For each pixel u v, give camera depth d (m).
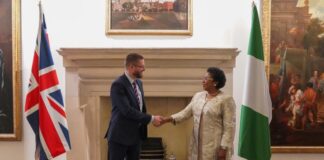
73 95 3.91
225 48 3.72
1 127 4.07
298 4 3.99
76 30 4.03
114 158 3.10
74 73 3.90
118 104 3.01
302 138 4.05
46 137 3.42
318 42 4.00
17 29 4.00
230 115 2.96
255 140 3.43
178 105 4.29
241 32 4.05
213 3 4.04
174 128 4.36
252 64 3.48
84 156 3.93
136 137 3.14
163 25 4.05
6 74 4.04
